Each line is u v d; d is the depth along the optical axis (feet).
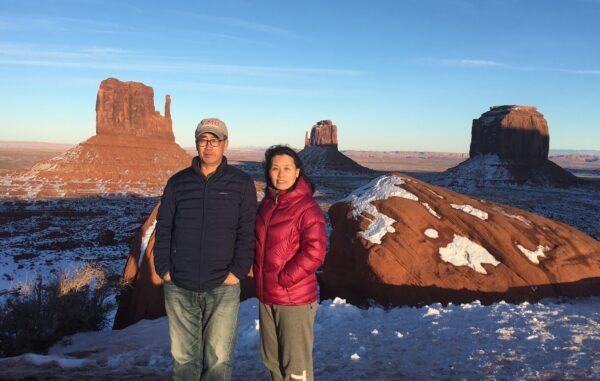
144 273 32.73
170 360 17.07
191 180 10.61
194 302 10.66
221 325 10.47
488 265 30.76
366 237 32.55
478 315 21.68
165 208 10.82
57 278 29.71
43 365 15.48
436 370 14.02
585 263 31.60
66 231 171.32
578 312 21.45
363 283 31.24
